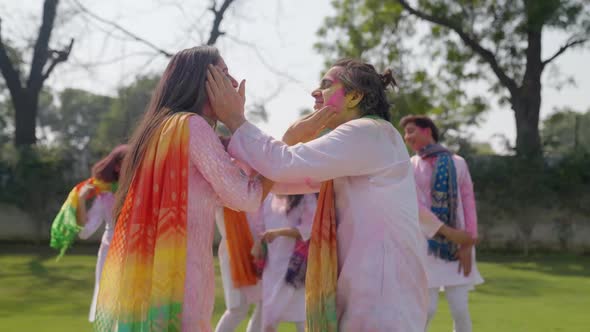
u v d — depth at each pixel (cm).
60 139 1639
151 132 246
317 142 254
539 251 1513
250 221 480
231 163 246
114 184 523
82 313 686
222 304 744
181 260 235
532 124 1750
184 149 240
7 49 1789
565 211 1495
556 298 816
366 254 253
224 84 259
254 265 471
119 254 244
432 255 494
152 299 231
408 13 1933
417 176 524
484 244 1535
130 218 242
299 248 462
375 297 250
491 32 1759
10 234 1588
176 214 236
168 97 257
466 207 519
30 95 1784
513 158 1516
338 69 278
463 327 496
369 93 275
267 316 461
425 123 536
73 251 1466
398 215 257
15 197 1549
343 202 263
